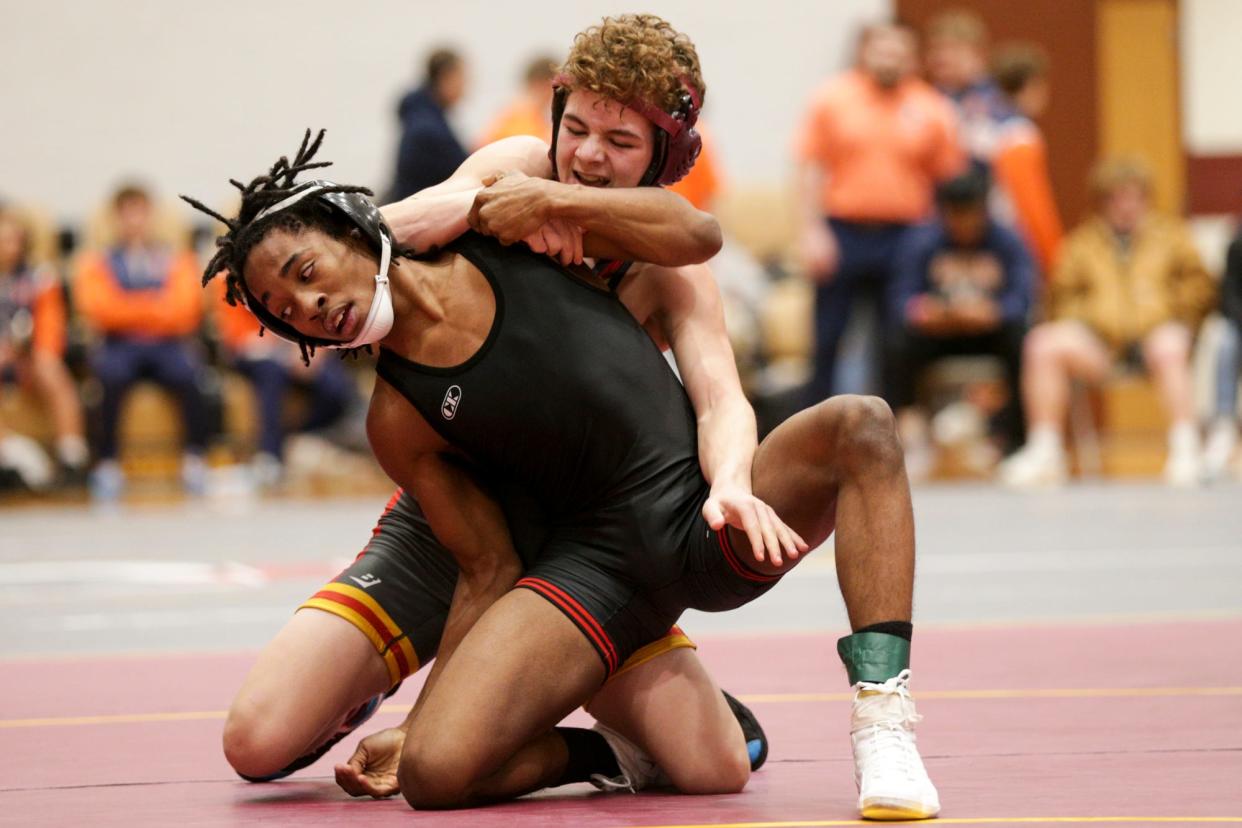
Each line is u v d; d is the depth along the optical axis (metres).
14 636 7.88
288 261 4.12
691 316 4.63
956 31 17.05
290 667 4.53
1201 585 8.95
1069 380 17.27
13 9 19.61
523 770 4.23
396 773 4.31
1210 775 4.29
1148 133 20.81
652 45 4.36
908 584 3.97
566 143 4.46
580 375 4.32
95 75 19.70
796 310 17.17
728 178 20.20
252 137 19.94
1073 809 3.90
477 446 4.38
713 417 4.41
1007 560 10.27
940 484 16.42
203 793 4.38
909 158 16.08
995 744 4.79
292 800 4.29
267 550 11.61
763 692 5.92
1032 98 17.05
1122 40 20.70
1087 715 5.26
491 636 4.18
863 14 20.17
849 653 3.95
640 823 3.88
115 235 16.98
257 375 16.66
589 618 4.24
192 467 16.64
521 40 20.05
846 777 4.47
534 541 4.52
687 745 4.30
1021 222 16.89
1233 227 19.30
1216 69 21.47
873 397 4.09
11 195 19.67
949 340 16.22
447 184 4.57
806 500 4.14
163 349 16.58
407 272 4.30
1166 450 18.70
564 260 4.38
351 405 17.33
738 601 4.32
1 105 19.61
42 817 4.05
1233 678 5.98
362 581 4.71
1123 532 11.75
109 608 8.88
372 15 19.98
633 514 4.31
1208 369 19.53
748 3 20.14
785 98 20.17
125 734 5.24
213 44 19.83
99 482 16.33
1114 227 16.34
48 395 16.58
